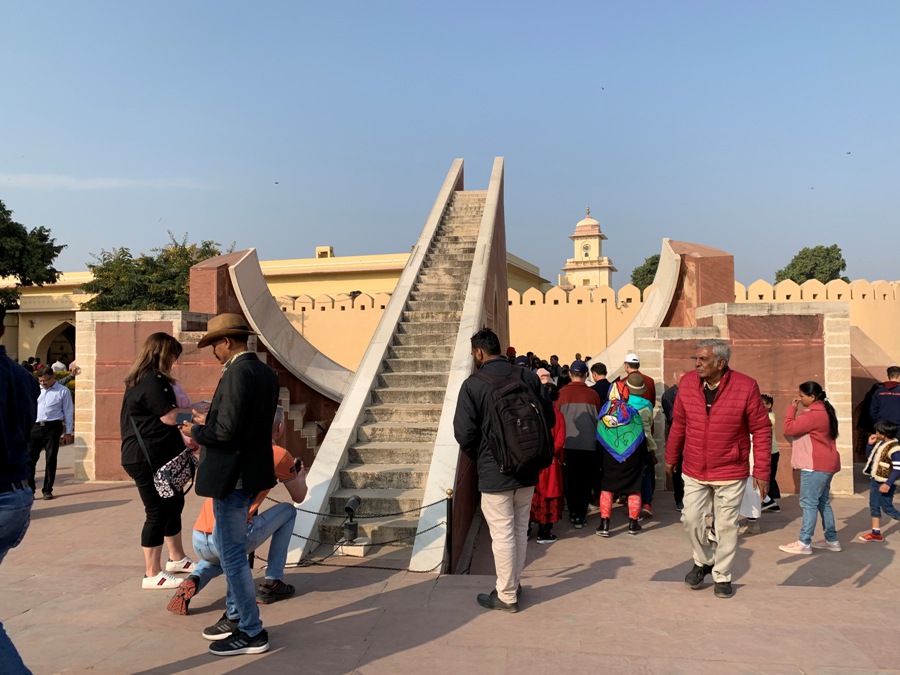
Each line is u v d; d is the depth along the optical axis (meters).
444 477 5.62
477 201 14.46
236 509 3.48
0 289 26.64
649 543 6.03
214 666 3.30
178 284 23.30
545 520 6.01
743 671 3.21
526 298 20.56
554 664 3.29
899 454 5.92
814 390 5.64
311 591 4.44
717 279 9.96
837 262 36.84
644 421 6.83
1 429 2.75
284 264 27.97
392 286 26.78
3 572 4.96
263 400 3.55
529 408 4.01
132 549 5.63
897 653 3.42
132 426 4.49
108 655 3.44
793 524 6.73
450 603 4.20
